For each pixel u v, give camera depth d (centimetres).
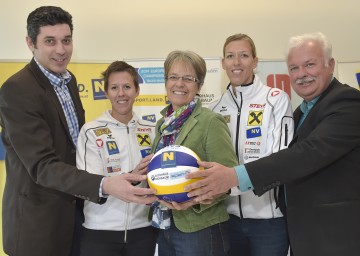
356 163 144
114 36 337
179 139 159
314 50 159
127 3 338
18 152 160
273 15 341
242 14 341
